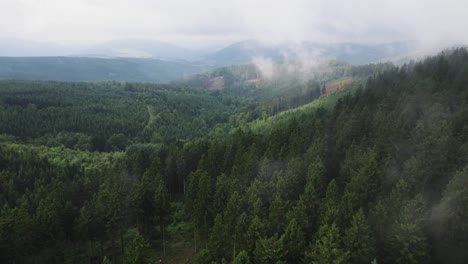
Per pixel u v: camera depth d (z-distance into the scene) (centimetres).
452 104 7425
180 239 7112
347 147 7231
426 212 4269
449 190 4381
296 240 4484
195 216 6431
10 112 16700
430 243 4272
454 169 5194
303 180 6306
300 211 4869
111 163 13300
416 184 5000
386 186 5359
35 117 17225
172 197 9200
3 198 7606
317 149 7019
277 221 5084
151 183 7456
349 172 6019
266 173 6881
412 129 6581
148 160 9594
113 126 18288
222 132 18575
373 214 4600
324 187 6031
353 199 5000
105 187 7212
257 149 8381
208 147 9975
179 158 9150
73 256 6241
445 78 9681
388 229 4397
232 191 6406
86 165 12606
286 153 7719
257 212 5338
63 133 16250
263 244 4412
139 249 4581
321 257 3969
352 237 4134
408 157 6066
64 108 19650
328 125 8775
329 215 4594
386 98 9100
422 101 7931
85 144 15412
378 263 4341
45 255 6003
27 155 10538
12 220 5862
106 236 6944
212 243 4950
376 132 7031
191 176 7750
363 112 8200
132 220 6969
